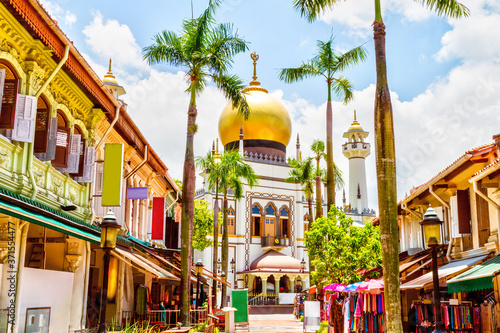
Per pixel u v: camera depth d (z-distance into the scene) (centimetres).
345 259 2261
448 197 2014
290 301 5453
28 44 1346
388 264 1246
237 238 5844
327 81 2831
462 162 1633
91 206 1817
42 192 1446
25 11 1179
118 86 3184
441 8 1506
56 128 1470
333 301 2089
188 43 2152
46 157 1447
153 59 2133
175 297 3425
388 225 1263
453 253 1877
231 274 5581
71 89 1636
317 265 2316
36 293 1440
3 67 1285
